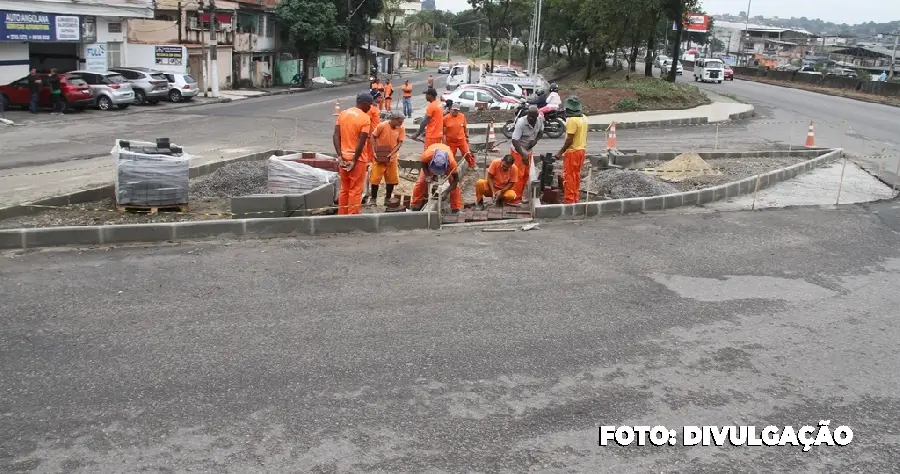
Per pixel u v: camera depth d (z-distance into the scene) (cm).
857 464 429
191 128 2252
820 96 4406
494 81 3612
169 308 638
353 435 441
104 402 471
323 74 5578
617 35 4394
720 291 725
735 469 420
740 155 1731
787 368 552
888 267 824
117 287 689
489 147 1861
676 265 809
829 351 585
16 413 455
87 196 1067
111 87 2742
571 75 6488
